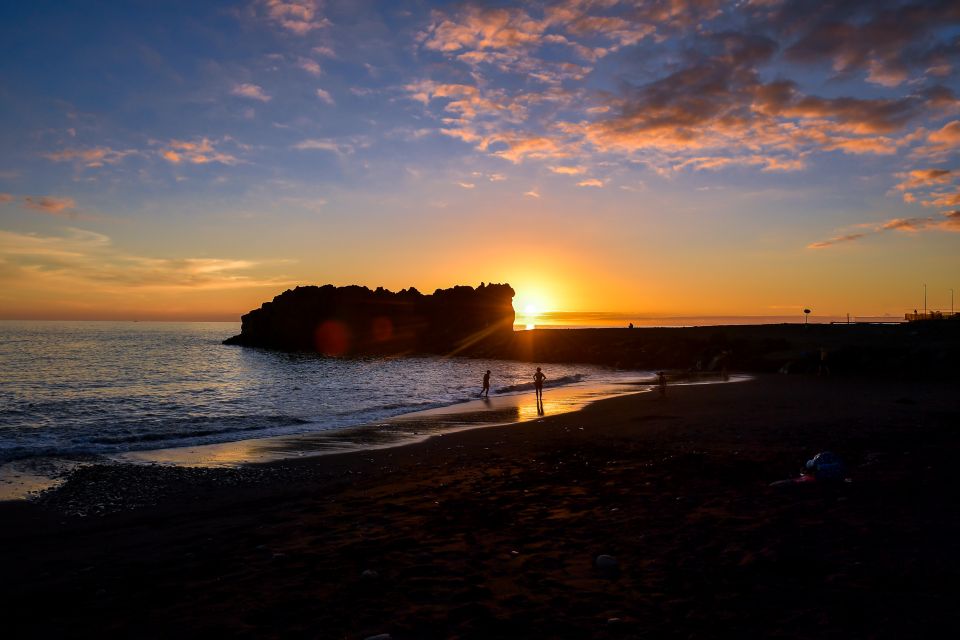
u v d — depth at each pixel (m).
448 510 10.02
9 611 6.36
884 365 39.50
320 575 7.05
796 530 7.77
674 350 59.38
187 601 6.41
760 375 42.84
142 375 51.62
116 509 11.21
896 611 5.26
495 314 106.50
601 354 67.94
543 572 6.84
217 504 11.45
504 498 10.74
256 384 43.69
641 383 40.41
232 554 8.13
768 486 10.62
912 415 19.69
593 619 5.49
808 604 5.52
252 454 17.08
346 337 101.31
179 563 7.91
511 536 8.37
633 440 17.06
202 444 18.88
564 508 9.83
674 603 5.74
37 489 13.03
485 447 17.11
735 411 22.25
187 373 54.12
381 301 105.94
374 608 5.98
